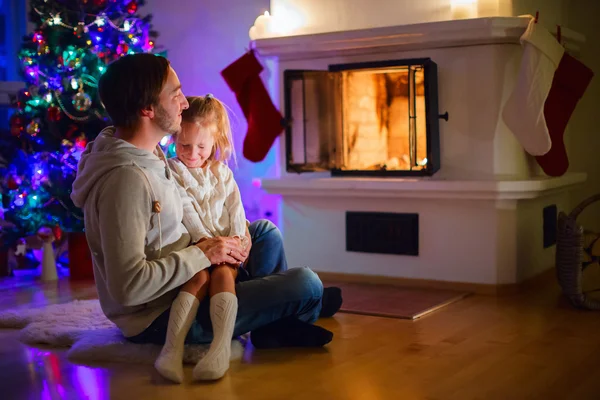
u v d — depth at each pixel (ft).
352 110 11.98
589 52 13.47
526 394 6.30
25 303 10.64
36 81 12.87
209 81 14.99
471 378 6.78
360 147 12.03
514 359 7.39
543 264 12.12
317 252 12.42
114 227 6.49
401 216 11.58
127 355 7.45
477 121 11.07
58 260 13.78
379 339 8.31
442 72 11.24
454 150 11.28
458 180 11.09
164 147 12.70
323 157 12.19
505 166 11.04
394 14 11.62
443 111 11.31
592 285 11.13
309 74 12.01
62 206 12.91
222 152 8.21
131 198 6.54
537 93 10.32
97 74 12.50
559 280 9.90
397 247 11.66
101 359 7.55
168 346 6.92
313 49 11.89
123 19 13.07
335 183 11.76
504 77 10.91
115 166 6.63
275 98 12.59
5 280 12.55
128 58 6.82
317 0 12.23
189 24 15.12
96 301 10.11
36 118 12.80
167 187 6.98
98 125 12.80
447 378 6.79
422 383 6.66
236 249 7.27
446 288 11.31
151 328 7.36
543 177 11.60
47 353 7.91
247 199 14.67
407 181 11.19
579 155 13.70
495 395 6.29
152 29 15.49
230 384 6.72
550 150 11.17
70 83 12.44
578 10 13.53
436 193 11.03
